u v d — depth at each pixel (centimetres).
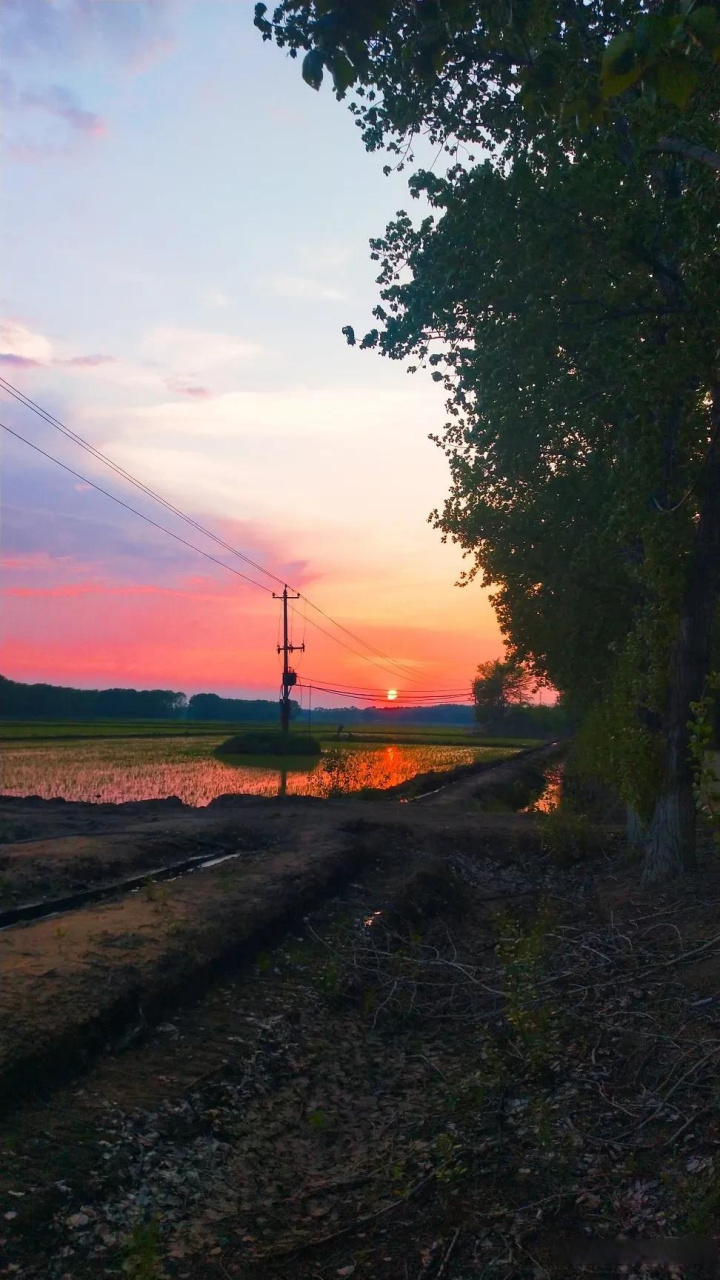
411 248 1355
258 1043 805
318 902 1312
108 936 935
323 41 562
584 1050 758
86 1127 602
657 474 1198
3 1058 630
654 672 1255
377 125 1207
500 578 2180
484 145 1230
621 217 1039
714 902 1047
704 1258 471
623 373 1092
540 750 6475
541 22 796
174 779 3512
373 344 1391
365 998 952
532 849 1820
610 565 1797
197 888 1218
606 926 1101
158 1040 777
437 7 568
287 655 4662
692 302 1036
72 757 4628
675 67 446
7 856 1359
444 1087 741
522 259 1112
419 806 2406
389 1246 515
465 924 1354
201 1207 551
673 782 1230
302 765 4550
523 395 1348
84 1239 499
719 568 1234
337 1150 646
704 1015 745
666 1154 577
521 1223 527
